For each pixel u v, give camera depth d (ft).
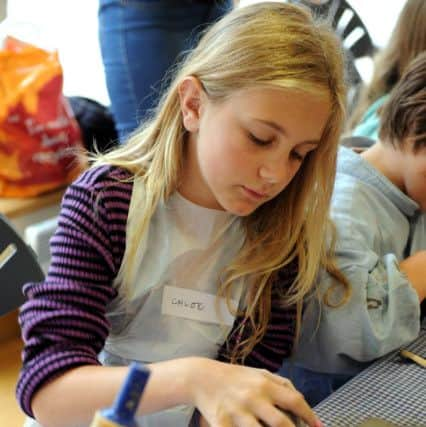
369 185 3.77
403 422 2.49
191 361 2.48
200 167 2.86
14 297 3.59
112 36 6.28
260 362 3.21
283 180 2.68
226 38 2.78
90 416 2.50
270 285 3.20
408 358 2.99
